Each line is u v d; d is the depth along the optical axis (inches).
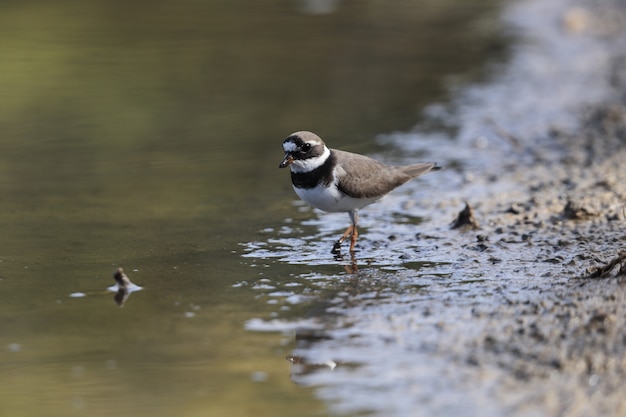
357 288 424.5
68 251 483.5
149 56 955.3
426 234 506.0
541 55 959.6
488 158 659.4
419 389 320.2
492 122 729.6
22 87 837.2
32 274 448.1
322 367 342.6
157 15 1159.0
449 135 718.5
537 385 315.6
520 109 778.8
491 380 322.0
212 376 338.0
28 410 315.6
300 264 463.5
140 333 377.1
